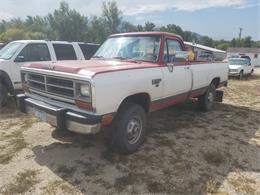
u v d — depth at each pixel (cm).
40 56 815
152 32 525
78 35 6806
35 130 554
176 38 553
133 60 499
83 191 346
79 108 389
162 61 503
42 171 390
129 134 439
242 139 539
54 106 414
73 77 380
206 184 368
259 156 462
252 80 1884
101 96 370
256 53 6544
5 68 743
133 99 464
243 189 361
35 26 7294
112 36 580
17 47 787
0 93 738
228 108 809
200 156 451
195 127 601
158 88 484
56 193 340
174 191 351
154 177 380
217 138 537
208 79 688
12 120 625
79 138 510
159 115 690
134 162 421
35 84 459
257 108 832
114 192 346
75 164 411
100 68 395
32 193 340
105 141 496
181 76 554
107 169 398
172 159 435
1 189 346
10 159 425
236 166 422
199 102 725
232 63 2044
